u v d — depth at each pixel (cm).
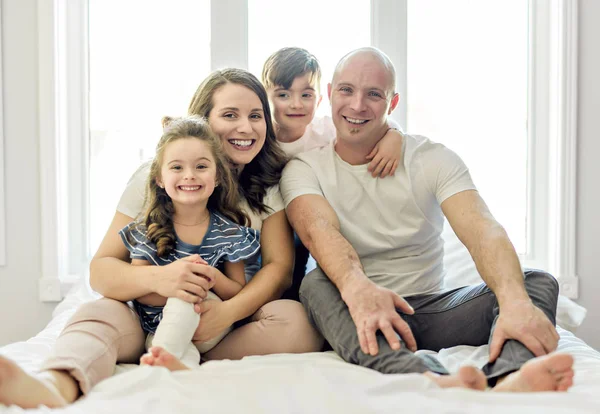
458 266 216
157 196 171
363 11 260
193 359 151
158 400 111
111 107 259
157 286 155
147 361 134
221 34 255
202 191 167
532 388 120
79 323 145
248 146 186
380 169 183
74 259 258
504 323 142
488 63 264
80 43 255
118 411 105
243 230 174
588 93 257
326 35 260
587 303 259
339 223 181
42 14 245
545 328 140
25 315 250
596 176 258
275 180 192
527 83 263
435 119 263
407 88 261
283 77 213
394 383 117
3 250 248
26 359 147
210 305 158
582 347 161
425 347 169
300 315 162
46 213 247
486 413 102
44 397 112
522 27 265
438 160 182
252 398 111
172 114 260
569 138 256
